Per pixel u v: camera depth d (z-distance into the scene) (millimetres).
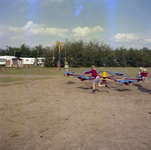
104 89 7871
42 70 22859
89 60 37406
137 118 3861
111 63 40062
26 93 6891
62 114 4176
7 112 4352
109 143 2678
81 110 4516
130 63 40094
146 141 2742
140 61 39875
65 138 2859
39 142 2721
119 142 2711
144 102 5395
